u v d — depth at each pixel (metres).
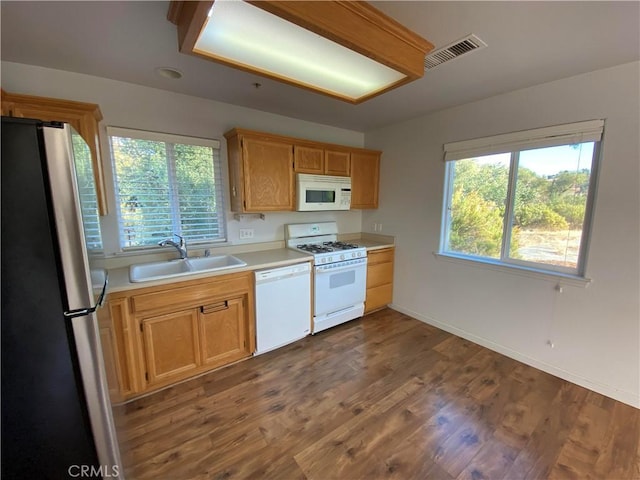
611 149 1.92
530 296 2.39
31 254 0.94
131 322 1.91
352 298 3.18
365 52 1.35
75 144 1.03
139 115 2.27
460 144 2.73
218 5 1.12
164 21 1.43
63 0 1.25
